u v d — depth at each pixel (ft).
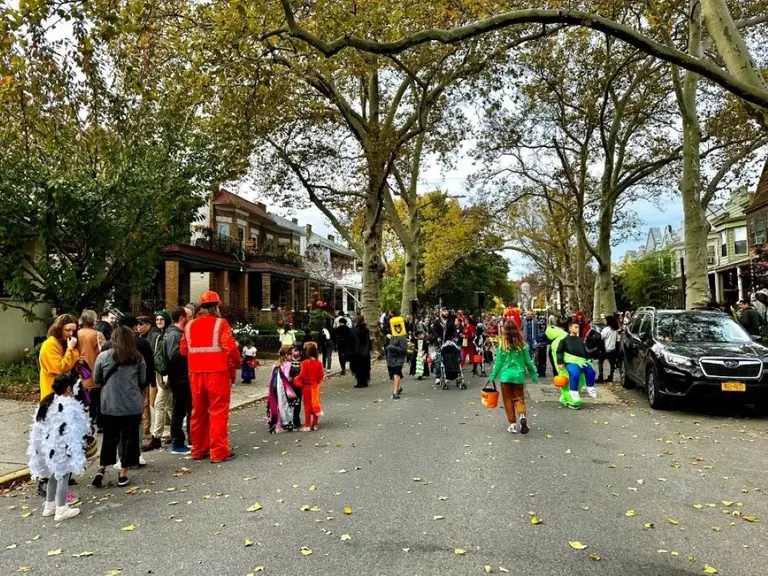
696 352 35.04
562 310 160.56
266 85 42.73
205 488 21.48
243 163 59.98
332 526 17.06
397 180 98.63
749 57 27.55
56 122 31.19
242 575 13.92
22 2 23.90
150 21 36.94
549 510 18.28
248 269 114.32
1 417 34.09
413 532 16.47
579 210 92.79
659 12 36.81
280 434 31.37
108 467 25.16
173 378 27.35
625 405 39.32
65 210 43.98
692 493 20.06
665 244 210.18
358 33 38.29
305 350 32.37
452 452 26.12
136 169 47.60
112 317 35.35
